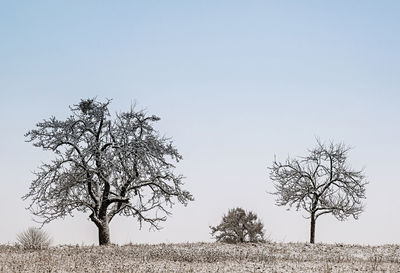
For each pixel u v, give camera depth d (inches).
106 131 1482.5
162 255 1093.1
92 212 1472.7
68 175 1421.0
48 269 844.6
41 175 1421.0
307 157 1706.4
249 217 1619.1
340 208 1646.2
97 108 1471.5
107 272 834.2
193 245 1326.3
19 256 1053.8
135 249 1224.2
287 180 1699.1
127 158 1453.0
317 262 1004.6
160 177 1530.5
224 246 1300.4
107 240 1470.2
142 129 1544.0
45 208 1423.5
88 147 1440.7
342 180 1670.8
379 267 925.2
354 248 1307.8
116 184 1517.0
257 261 1007.6
